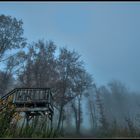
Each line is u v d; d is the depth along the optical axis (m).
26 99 11.14
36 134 6.53
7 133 6.74
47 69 31.09
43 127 7.01
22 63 30.58
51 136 6.29
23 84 30.00
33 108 10.86
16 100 11.07
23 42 28.86
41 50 32.53
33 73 30.66
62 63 31.89
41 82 29.97
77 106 26.67
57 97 28.33
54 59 32.50
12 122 8.02
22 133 6.71
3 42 27.06
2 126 7.17
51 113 11.97
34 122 7.31
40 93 11.44
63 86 29.42
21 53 29.48
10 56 28.77
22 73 30.67
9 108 8.59
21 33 28.67
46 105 11.20
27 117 10.16
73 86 29.33
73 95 28.64
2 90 29.69
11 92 11.29
